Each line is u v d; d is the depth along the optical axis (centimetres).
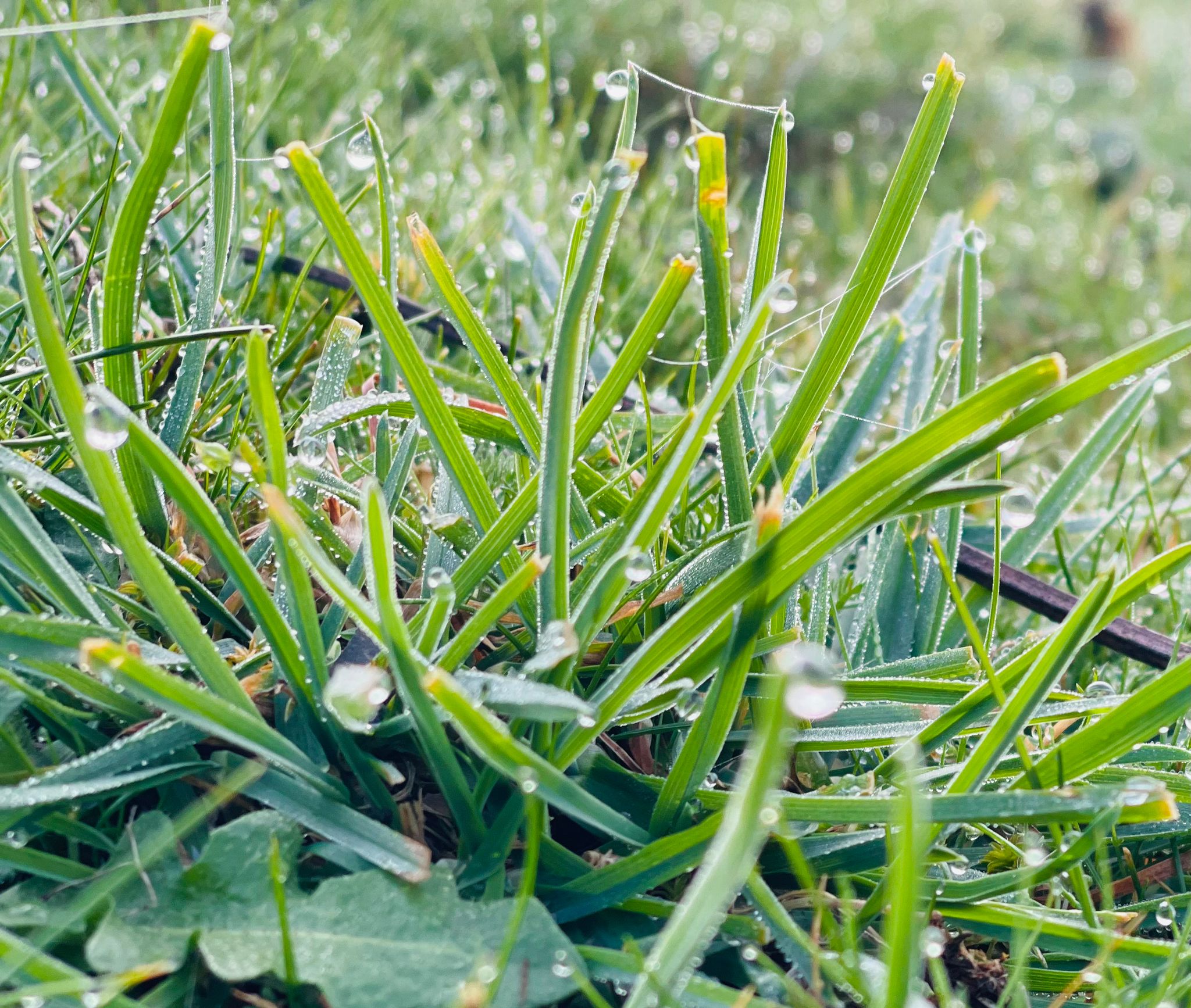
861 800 17
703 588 18
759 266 19
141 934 15
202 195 29
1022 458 31
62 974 15
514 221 31
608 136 44
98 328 21
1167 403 48
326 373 20
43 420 20
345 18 50
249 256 28
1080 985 17
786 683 14
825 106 79
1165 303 60
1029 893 18
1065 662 16
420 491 21
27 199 15
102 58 42
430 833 17
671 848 16
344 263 17
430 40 57
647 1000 15
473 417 19
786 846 16
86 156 32
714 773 19
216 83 18
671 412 25
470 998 14
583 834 18
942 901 17
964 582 24
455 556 19
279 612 17
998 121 90
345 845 16
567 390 16
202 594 18
